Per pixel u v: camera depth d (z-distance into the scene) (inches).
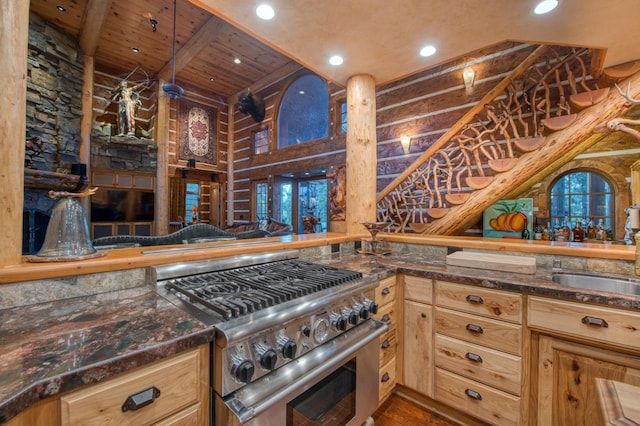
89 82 223.3
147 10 185.6
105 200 237.5
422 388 68.4
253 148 296.2
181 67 244.8
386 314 67.6
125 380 27.8
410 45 83.5
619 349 46.8
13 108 39.9
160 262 52.6
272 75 269.7
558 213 137.3
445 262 76.9
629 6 68.3
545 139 117.9
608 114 105.8
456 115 159.2
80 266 44.2
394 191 172.2
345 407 51.2
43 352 27.7
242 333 34.2
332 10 69.4
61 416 24.2
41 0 176.6
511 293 56.7
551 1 66.5
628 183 119.3
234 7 68.6
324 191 264.2
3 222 39.7
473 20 73.0
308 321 43.7
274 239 84.4
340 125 222.5
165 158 267.3
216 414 34.3
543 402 53.6
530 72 134.1
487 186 132.4
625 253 60.5
